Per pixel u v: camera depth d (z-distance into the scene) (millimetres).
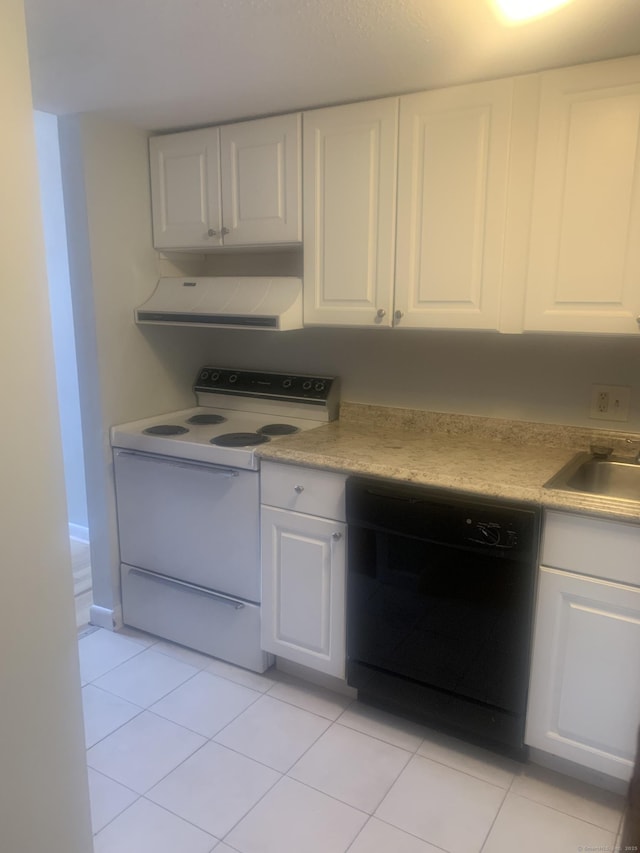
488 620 1841
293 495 2145
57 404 1378
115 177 2449
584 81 1730
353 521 1995
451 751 1999
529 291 1903
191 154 2436
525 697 1841
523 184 1862
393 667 2045
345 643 2135
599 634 1703
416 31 1591
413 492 1889
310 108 2197
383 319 2154
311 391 2639
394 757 1973
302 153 2201
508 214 1897
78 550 3543
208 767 1931
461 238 1979
